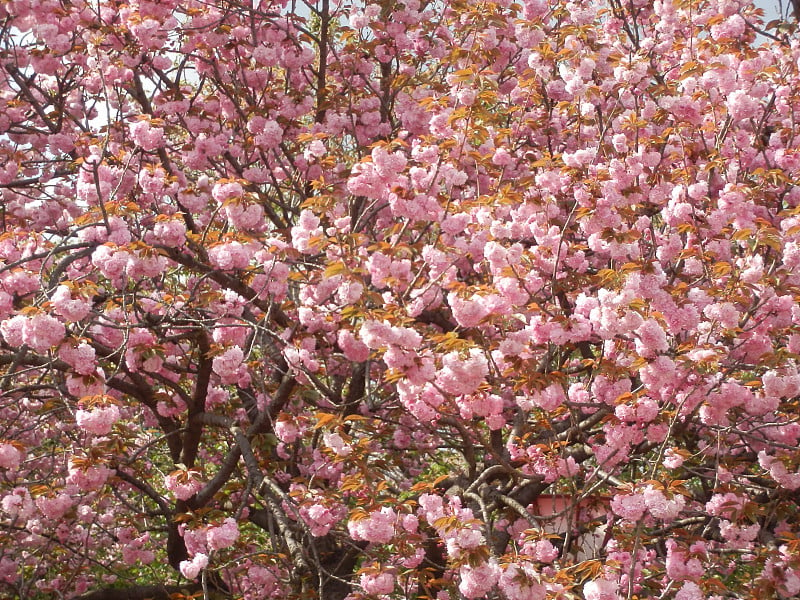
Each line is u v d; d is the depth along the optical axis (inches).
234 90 283.3
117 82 252.1
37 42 243.3
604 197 172.2
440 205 199.3
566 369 233.6
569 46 211.3
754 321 189.9
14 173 261.1
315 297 212.8
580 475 229.1
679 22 267.6
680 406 163.8
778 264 211.5
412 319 150.3
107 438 192.2
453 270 196.9
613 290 161.0
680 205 193.8
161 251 174.9
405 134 260.2
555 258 189.6
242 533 293.4
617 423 175.8
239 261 200.1
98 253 166.6
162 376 251.8
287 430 214.1
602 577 153.0
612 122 240.7
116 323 197.2
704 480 237.5
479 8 218.8
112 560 315.3
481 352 147.3
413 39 286.4
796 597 166.7
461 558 143.6
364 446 175.0
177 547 275.1
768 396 178.5
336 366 292.5
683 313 167.3
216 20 265.7
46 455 257.9
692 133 227.0
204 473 260.5
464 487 241.9
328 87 281.3
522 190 215.2
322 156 231.9
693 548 176.1
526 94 259.9
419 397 171.0
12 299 176.4
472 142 212.8
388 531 164.4
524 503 232.2
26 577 300.8
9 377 165.9
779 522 209.5
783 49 244.4
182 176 265.4
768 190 229.0
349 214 254.8
